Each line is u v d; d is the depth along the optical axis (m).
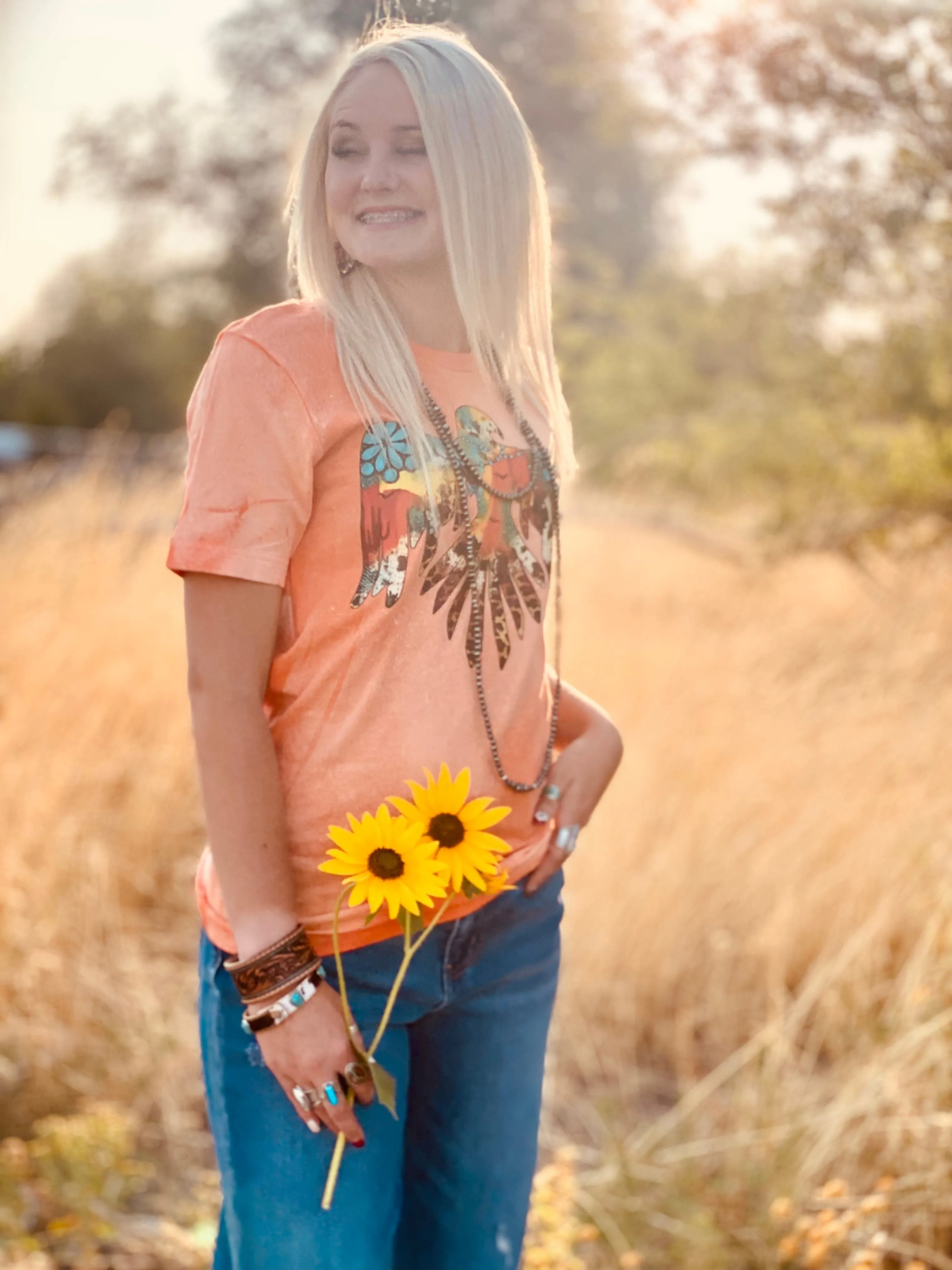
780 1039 2.40
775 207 4.49
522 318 1.33
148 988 2.66
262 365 1.14
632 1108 2.53
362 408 1.17
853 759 3.24
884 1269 2.02
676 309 7.35
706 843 3.01
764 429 5.99
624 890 2.89
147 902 3.22
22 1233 1.90
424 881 1.11
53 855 2.89
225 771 1.14
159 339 18.27
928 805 3.02
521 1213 1.41
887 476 5.27
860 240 4.49
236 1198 1.20
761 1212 2.05
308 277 1.25
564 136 15.61
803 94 4.22
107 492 4.79
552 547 1.38
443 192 1.21
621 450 7.41
